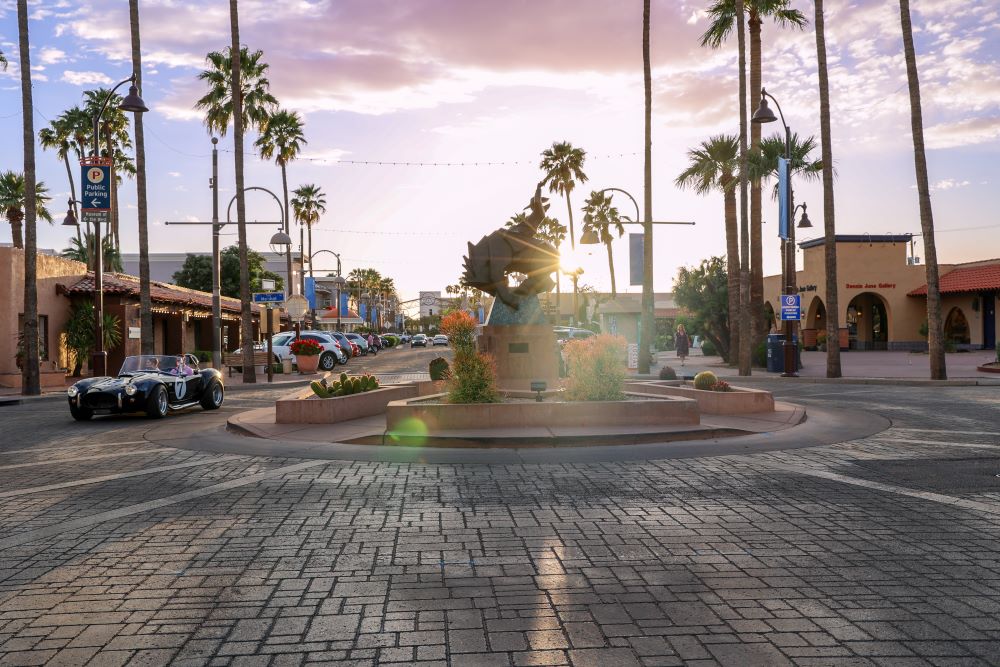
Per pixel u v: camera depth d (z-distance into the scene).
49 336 28.09
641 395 13.55
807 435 11.42
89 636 3.79
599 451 10.09
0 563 5.13
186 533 5.90
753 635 3.75
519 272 16.69
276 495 7.39
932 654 3.51
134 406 14.84
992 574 4.72
